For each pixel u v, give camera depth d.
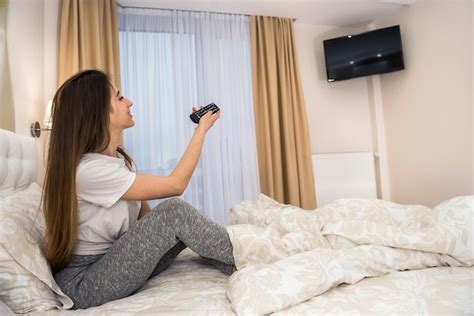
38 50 2.02
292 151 2.78
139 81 2.54
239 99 2.76
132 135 2.46
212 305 0.76
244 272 0.82
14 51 1.64
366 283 0.82
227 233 0.98
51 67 2.16
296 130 2.81
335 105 3.10
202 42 2.69
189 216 0.93
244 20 2.84
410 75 2.77
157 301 0.81
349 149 3.10
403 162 2.89
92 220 0.95
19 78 1.70
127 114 1.14
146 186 0.96
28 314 0.77
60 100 0.97
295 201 2.71
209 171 2.61
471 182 2.29
